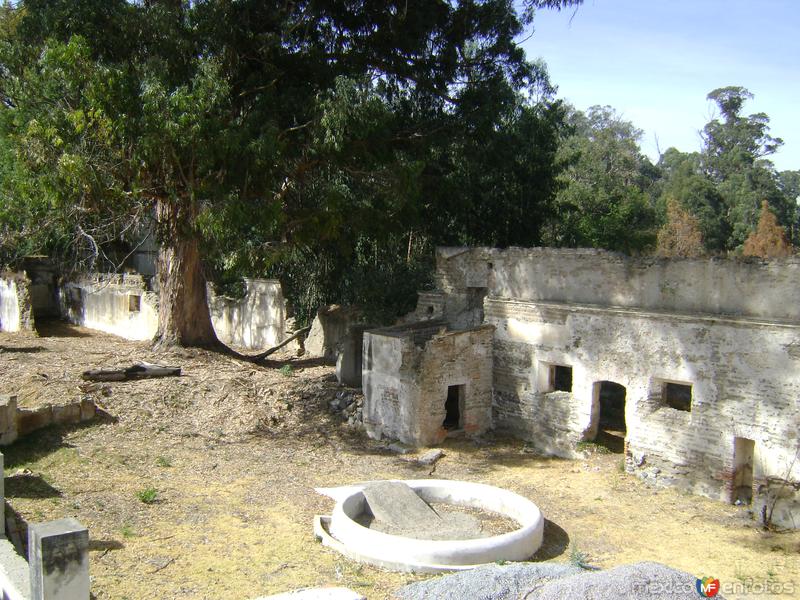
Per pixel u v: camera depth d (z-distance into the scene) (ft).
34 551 25.14
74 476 48.11
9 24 88.79
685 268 50.03
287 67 68.69
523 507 42.57
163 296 82.53
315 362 85.35
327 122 58.95
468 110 72.33
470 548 36.70
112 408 61.36
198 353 79.87
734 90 198.18
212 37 62.75
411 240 94.58
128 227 70.90
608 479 51.52
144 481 48.32
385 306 83.05
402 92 74.90
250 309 98.48
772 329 44.62
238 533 40.57
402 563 36.22
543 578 33.01
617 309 52.70
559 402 57.00
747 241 120.26
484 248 66.13
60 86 57.62
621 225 102.89
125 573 34.50
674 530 43.06
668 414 50.19
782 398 44.27
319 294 97.45
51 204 62.18
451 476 52.13
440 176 76.79
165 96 56.75
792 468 43.70
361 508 43.96
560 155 122.72
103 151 59.16
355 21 69.87
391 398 59.31
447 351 58.65
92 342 96.17
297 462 54.19
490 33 71.46
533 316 58.95
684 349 49.08
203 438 58.29
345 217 68.49
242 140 59.11
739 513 45.65
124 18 59.62
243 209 59.00
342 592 26.73
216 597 32.55
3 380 66.95
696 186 151.64
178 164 59.93
